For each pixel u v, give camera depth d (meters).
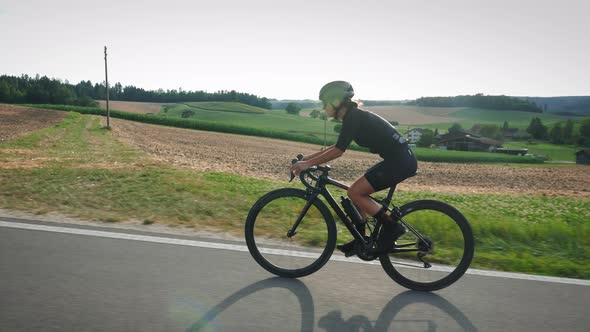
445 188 24.09
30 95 132.50
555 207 10.24
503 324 2.94
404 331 2.79
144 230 4.96
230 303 3.08
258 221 4.28
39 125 44.22
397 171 3.47
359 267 3.98
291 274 3.72
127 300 3.04
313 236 4.50
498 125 178.62
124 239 4.51
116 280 3.39
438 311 3.12
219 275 3.61
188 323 2.75
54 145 22.39
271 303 3.12
